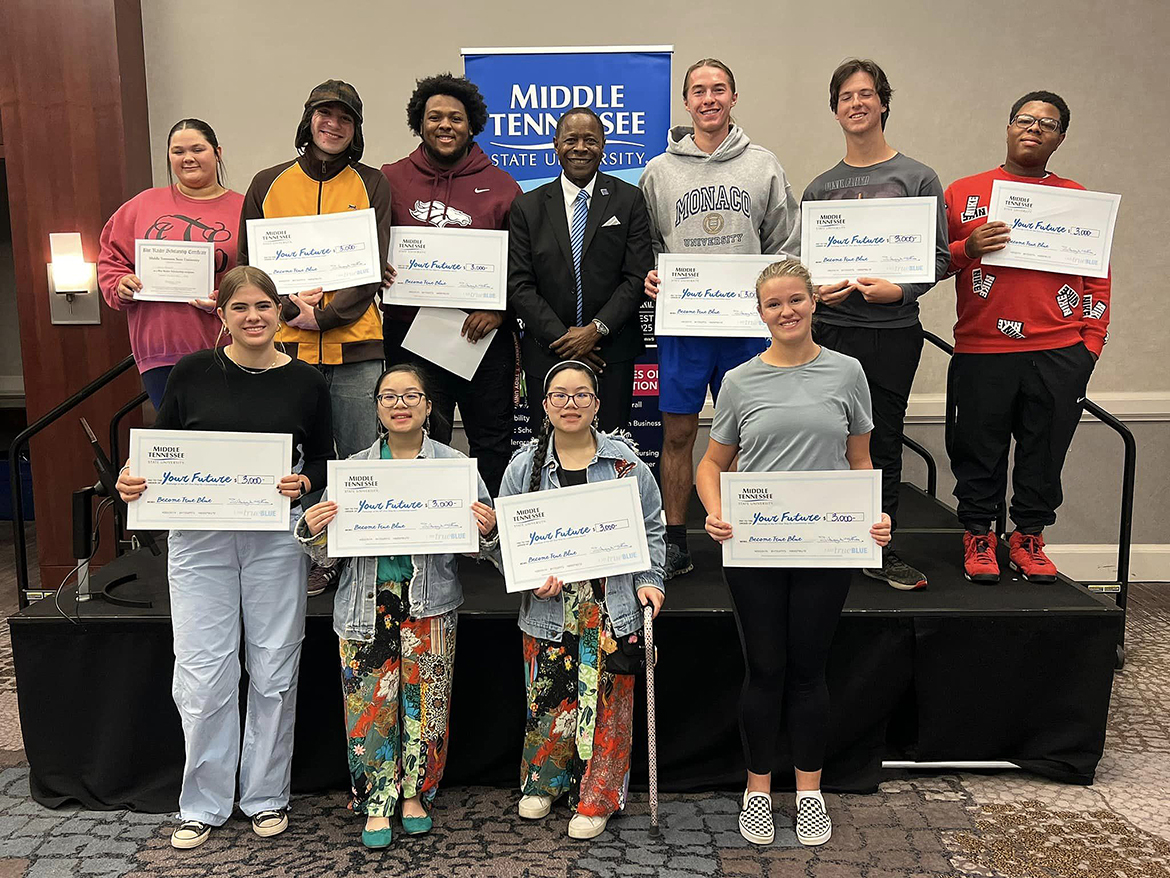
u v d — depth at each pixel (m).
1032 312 3.04
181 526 2.34
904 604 2.78
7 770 2.88
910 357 3.05
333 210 2.97
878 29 4.47
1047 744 2.74
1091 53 4.47
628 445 2.48
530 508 2.34
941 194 3.01
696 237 3.03
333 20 4.48
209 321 3.09
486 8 4.46
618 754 2.46
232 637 2.45
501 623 2.71
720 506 2.38
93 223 4.34
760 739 2.42
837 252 3.00
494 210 3.13
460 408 3.33
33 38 4.25
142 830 2.54
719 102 2.97
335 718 2.73
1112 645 2.70
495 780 2.78
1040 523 3.12
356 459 2.37
